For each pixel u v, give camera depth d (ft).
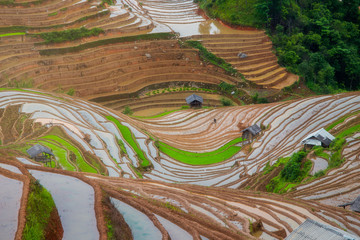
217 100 291.38
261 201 116.26
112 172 148.77
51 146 152.87
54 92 249.34
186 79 310.45
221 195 116.06
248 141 212.43
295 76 309.63
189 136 226.99
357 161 152.35
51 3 310.04
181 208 94.02
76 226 66.18
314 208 115.55
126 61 303.07
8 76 254.47
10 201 64.18
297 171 153.89
